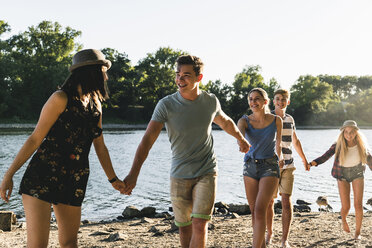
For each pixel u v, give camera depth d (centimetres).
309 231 632
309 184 1770
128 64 9038
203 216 348
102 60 312
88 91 305
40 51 7619
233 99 9750
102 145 335
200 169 356
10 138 4269
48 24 7738
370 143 4172
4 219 768
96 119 318
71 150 300
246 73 11038
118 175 2034
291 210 511
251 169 441
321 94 11669
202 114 355
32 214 288
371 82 16312
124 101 8394
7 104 6919
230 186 1725
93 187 1638
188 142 354
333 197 1475
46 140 296
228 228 702
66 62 7606
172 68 9081
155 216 1087
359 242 536
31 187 289
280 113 534
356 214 559
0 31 6844
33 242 290
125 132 6272
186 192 362
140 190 1598
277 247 502
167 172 2145
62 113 295
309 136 6362
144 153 360
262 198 420
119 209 1253
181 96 357
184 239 374
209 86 9881
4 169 2084
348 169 562
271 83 11150
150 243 579
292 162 513
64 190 298
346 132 557
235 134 400
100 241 612
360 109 12575
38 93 7269
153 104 8619
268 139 438
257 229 412
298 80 11981
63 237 310
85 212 1202
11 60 6906
